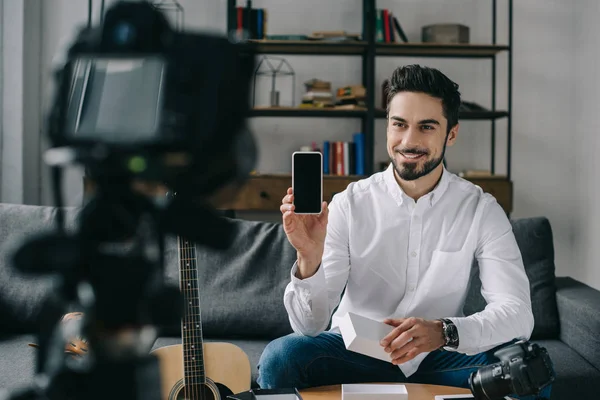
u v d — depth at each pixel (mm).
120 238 232
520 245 2213
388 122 1562
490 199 1656
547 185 4258
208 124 225
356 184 1723
